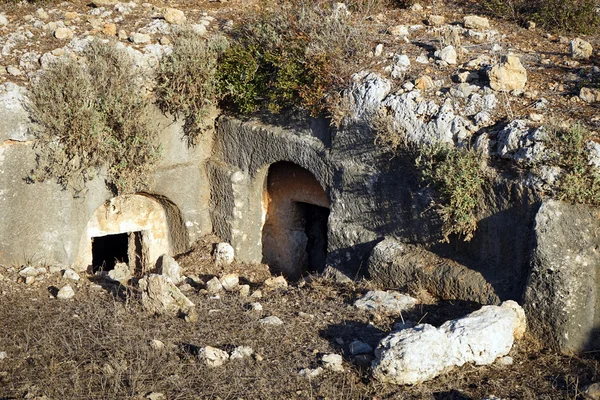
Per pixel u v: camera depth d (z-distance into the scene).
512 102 8.45
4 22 10.66
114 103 9.88
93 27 10.88
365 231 9.21
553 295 7.24
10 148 9.42
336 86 9.47
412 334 6.81
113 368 6.74
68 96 9.62
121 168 10.08
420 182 8.52
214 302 8.41
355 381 6.71
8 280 9.10
